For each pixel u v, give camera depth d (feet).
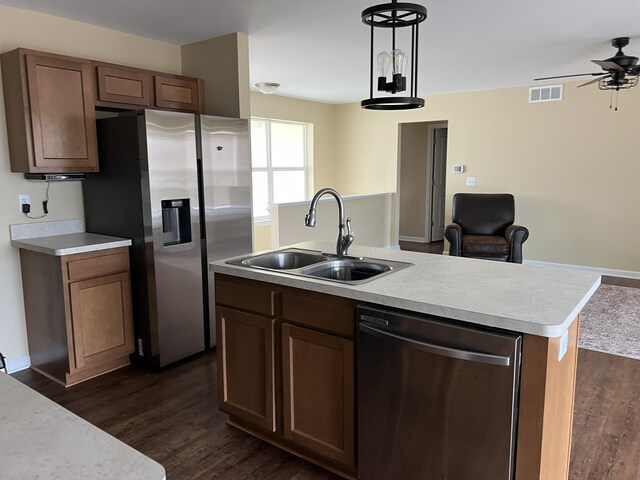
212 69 12.58
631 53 14.28
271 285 7.08
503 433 5.08
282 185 24.25
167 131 10.05
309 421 6.93
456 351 5.19
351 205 21.67
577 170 19.31
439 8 10.21
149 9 10.18
